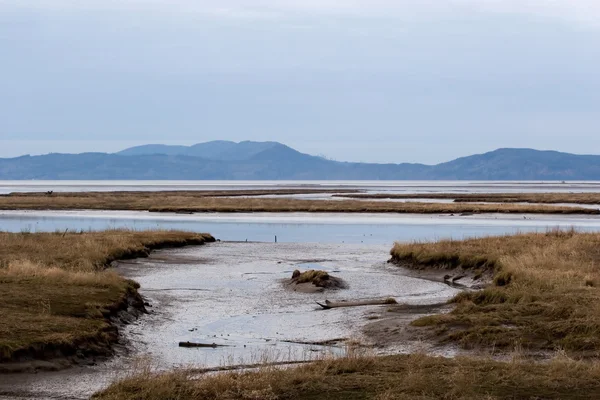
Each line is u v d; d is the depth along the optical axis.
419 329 19.34
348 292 28.66
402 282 31.34
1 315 18.41
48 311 19.42
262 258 40.19
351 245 48.03
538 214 88.19
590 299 20.48
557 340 16.89
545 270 26.48
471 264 32.78
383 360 15.23
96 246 37.09
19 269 26.33
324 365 14.58
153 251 42.41
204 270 34.62
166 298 26.66
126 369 15.95
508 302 21.80
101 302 21.34
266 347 18.70
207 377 13.85
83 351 16.66
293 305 25.61
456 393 12.13
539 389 12.52
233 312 24.17
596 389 12.50
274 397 12.38
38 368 15.34
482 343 17.27
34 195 146.38
